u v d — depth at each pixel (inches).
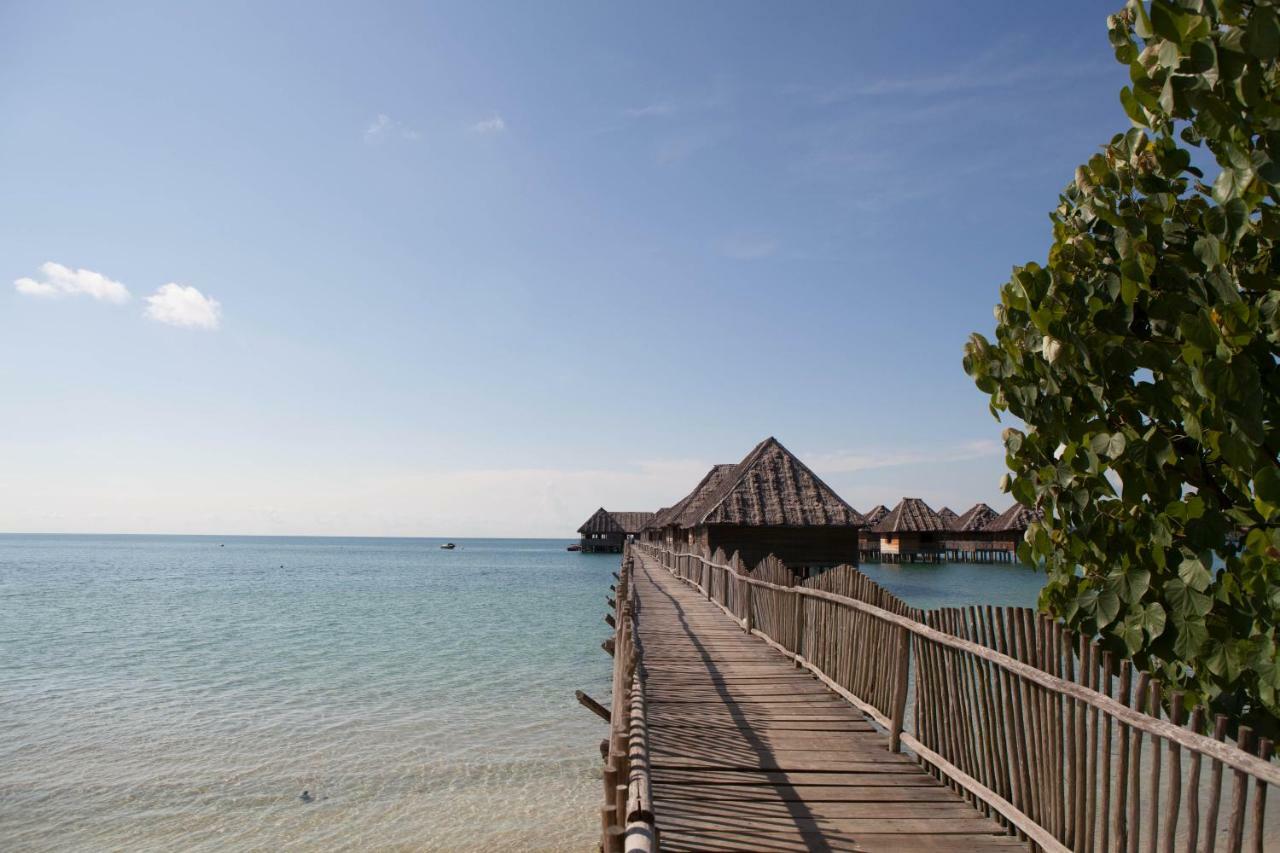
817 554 1051.9
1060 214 178.2
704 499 1439.5
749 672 398.3
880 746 268.1
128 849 381.7
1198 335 130.2
